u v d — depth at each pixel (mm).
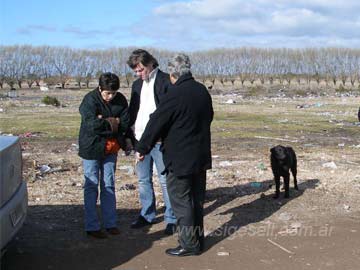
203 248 5941
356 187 9227
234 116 25406
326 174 10422
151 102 6453
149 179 6793
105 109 6289
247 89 55406
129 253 5863
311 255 5754
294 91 50406
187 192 5676
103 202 6523
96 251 5930
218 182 9625
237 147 14805
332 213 7535
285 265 5461
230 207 7891
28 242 6215
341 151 14078
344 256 5711
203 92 5629
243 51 71312
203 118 5617
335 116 25734
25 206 5434
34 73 63812
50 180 9867
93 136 6207
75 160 12195
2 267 5402
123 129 6375
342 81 67062
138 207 7883
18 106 31266
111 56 68750
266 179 9961
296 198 8430
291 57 71375
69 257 5738
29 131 18312
